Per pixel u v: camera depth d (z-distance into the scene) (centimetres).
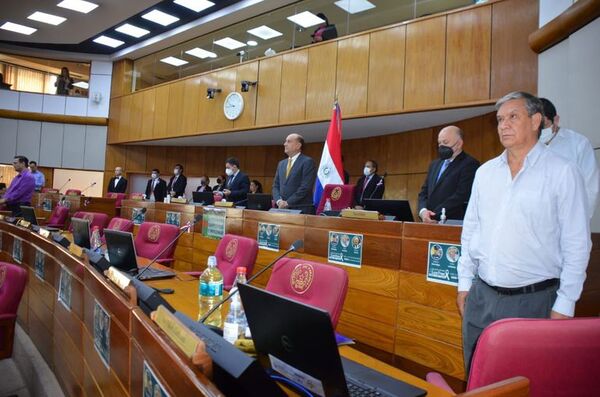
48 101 1136
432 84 558
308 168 416
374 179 584
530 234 154
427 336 243
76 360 206
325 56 684
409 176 718
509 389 70
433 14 571
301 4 738
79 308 205
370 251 277
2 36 997
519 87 485
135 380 120
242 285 111
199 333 113
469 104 524
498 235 162
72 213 677
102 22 887
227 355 96
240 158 1038
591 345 81
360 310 279
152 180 860
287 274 192
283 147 977
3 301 279
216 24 854
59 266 257
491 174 172
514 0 498
